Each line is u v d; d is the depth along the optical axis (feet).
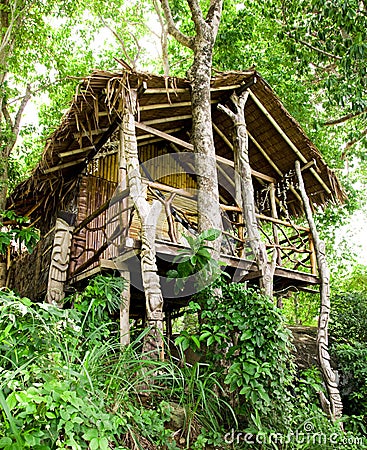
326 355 18.39
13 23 27.32
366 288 28.99
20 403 5.82
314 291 22.54
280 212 26.22
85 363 8.14
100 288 14.39
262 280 17.74
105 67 35.70
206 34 19.21
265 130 22.39
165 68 32.30
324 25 24.02
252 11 30.42
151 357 12.51
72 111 15.78
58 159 18.81
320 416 12.78
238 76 19.72
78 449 5.98
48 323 8.06
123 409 8.86
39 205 24.17
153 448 9.43
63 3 30.99
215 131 23.21
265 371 11.02
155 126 21.50
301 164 23.00
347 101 25.03
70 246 19.35
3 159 25.30
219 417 11.65
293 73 30.35
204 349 13.26
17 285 24.41
